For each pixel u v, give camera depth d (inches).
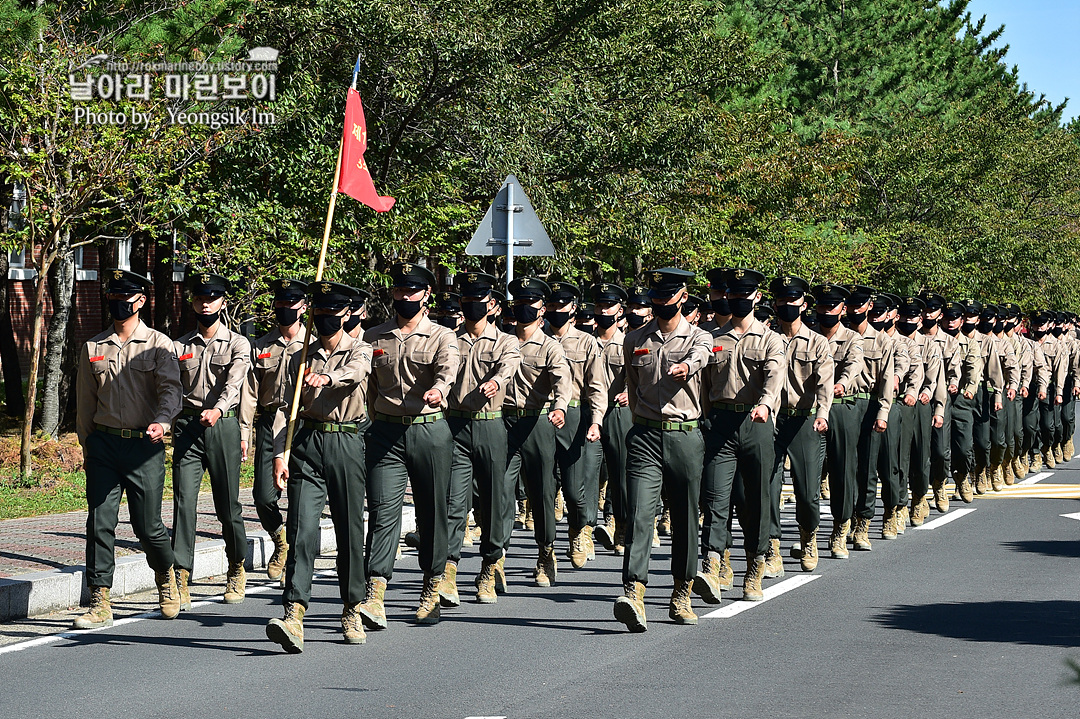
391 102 1107.3
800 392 643.5
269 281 1011.3
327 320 486.0
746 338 563.2
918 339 868.0
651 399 503.5
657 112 1393.9
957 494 1011.9
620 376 677.3
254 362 603.8
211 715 384.8
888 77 3102.9
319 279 495.2
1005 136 2815.0
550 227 1185.4
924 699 399.9
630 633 507.5
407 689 415.5
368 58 1059.9
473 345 581.3
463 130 1132.5
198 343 577.0
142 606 566.6
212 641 493.0
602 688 415.8
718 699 401.1
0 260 1429.6
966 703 394.0
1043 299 2544.3
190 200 955.3
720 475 569.6
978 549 733.3
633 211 1342.3
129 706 394.6
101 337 514.9
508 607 569.0
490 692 411.5
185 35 919.7
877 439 746.8
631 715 382.6
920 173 2358.5
